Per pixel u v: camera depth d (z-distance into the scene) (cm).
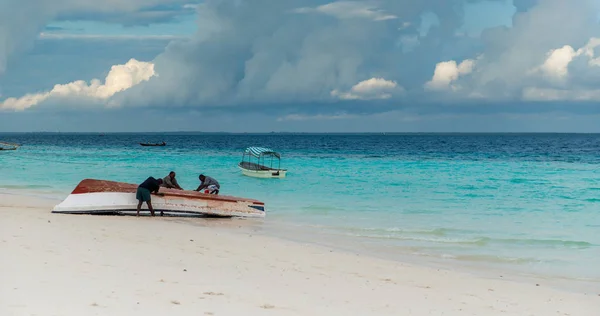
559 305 1003
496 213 2353
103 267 1055
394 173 4544
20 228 1509
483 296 1052
